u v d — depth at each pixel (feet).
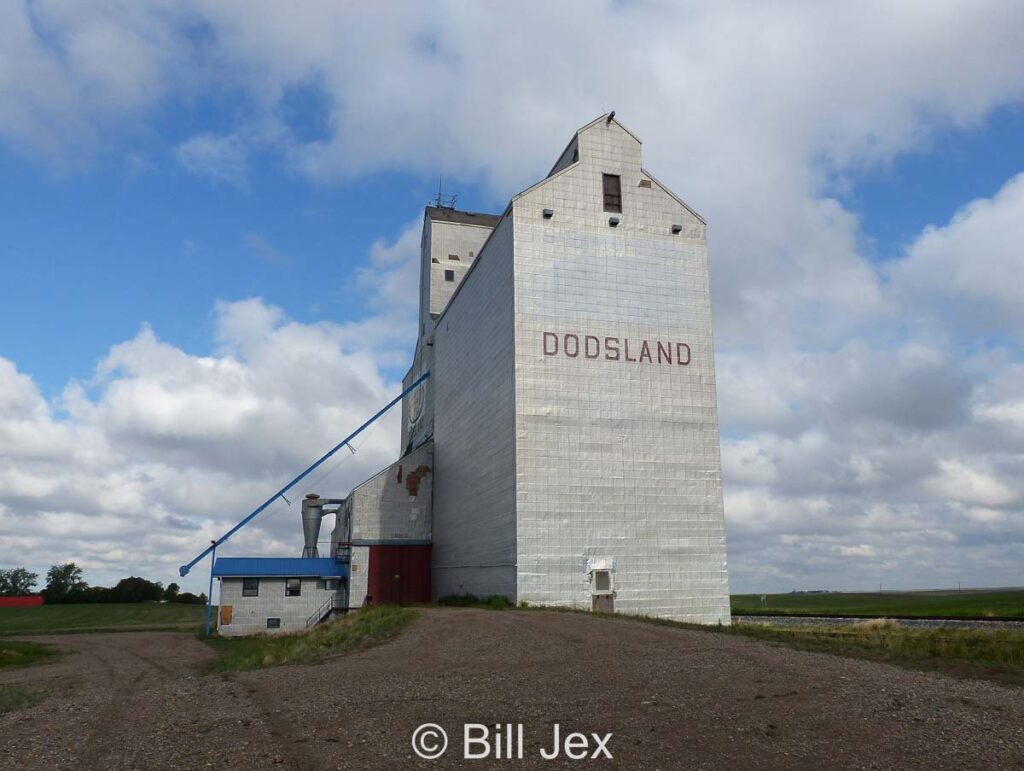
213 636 181.06
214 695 53.78
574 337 136.15
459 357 174.70
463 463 165.48
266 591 188.85
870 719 37.04
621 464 133.80
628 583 129.90
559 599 126.72
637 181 145.89
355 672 60.80
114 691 64.34
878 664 52.16
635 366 138.10
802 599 472.44
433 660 64.75
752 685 45.55
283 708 46.11
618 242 142.00
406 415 258.78
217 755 34.96
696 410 139.74
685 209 147.33
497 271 146.92
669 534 133.80
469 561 155.94
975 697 41.27
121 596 472.85
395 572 187.52
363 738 37.22
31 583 529.86
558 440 131.64
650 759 32.35
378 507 190.29
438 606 145.28
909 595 490.49
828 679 46.24
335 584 192.13
